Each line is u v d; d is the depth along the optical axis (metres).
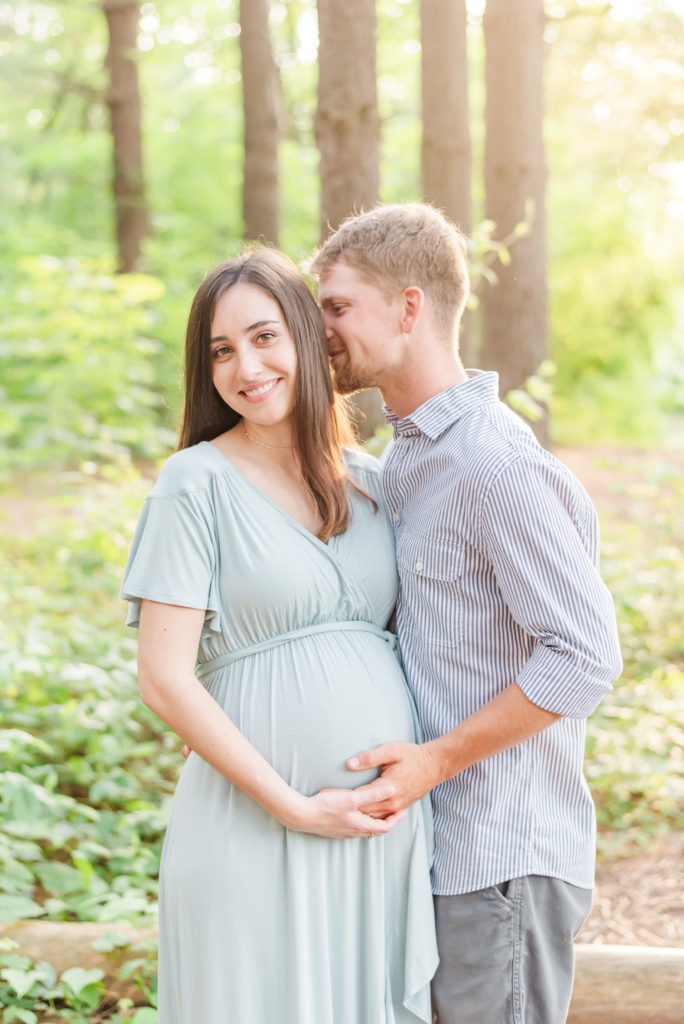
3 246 12.18
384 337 1.99
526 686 1.82
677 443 14.62
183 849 1.90
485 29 5.77
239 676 1.89
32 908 2.84
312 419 1.92
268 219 8.66
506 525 1.84
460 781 1.95
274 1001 1.87
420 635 1.99
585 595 1.82
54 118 12.94
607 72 8.31
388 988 1.96
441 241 1.99
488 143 5.82
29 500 8.32
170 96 15.45
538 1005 2.00
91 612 5.25
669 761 4.18
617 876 3.55
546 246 5.95
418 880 1.95
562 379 15.20
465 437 1.93
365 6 4.01
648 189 9.52
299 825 1.81
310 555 1.89
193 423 1.99
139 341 9.48
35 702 4.01
